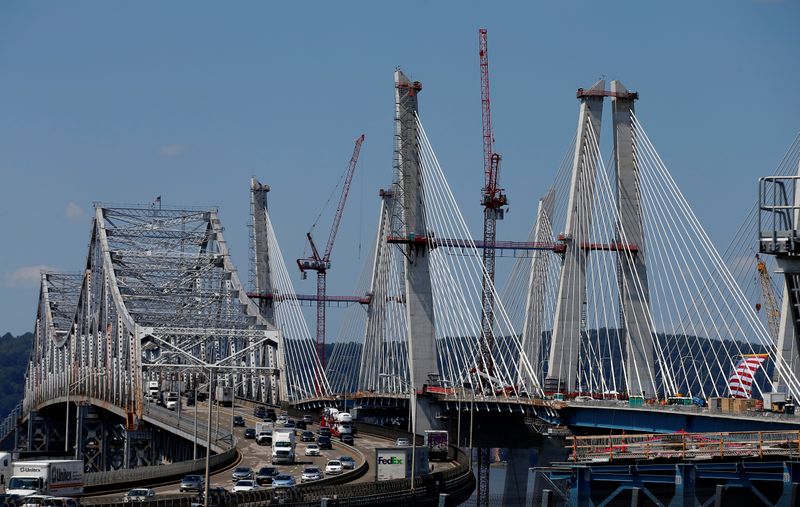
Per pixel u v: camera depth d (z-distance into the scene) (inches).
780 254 6545.3
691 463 6678.2
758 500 6988.2
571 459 7421.3
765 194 6614.2
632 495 6732.3
